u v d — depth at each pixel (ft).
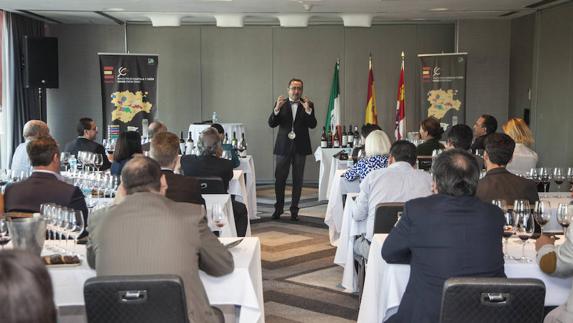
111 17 35.50
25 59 32.63
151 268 7.97
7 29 33.04
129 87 35.27
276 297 16.07
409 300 8.87
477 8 32.12
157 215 8.21
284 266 19.21
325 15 34.40
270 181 39.24
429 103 35.65
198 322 7.97
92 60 38.17
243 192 21.97
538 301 7.37
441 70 35.40
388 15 34.68
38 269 3.73
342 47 38.60
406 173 13.82
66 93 38.14
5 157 33.27
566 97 30.50
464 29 37.14
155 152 13.34
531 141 18.84
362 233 15.31
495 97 37.55
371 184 13.85
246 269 9.14
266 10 32.45
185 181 13.33
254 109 38.93
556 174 17.93
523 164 18.33
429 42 38.58
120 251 8.04
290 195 33.83
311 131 38.91
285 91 38.83
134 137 17.37
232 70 38.73
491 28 37.17
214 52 38.60
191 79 38.70
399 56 38.60
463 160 9.02
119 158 17.24
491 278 7.42
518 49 36.17
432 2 29.96
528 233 10.19
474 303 7.40
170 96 38.81
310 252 21.04
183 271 8.05
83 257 9.90
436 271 8.64
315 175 39.01
